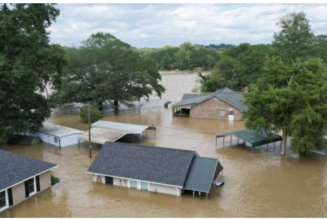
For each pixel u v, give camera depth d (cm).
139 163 2702
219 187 2681
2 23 3275
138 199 2473
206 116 5422
